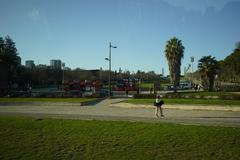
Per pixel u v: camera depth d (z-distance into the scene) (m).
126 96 55.41
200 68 63.66
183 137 15.41
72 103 38.09
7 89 69.19
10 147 15.13
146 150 13.95
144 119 22.70
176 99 39.09
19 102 39.44
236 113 27.61
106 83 102.69
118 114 27.17
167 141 14.99
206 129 16.52
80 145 15.02
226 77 101.12
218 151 13.43
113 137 16.00
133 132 16.67
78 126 18.42
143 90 77.50
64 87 78.00
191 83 91.44
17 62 94.06
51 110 32.00
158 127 17.41
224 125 18.62
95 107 35.78
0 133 17.73
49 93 53.06
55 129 18.09
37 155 13.80
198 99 38.31
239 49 95.25
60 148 14.70
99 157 13.30
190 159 12.70
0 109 33.50
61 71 109.38
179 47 64.25
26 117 22.28
